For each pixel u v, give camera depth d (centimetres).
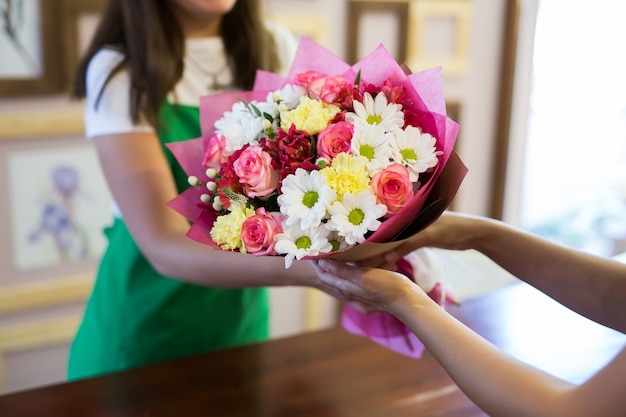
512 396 79
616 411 73
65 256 233
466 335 86
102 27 152
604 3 292
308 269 118
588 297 108
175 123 150
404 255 115
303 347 138
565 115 309
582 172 317
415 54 269
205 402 119
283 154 92
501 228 119
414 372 129
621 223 314
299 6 244
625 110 307
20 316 231
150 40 142
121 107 142
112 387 123
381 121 93
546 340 138
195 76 155
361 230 83
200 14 149
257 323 170
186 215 107
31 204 223
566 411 76
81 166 228
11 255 224
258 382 125
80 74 153
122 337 159
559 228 324
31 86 212
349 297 116
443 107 93
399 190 86
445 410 117
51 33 212
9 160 217
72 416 114
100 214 235
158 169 140
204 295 158
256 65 160
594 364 129
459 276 155
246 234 87
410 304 91
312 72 104
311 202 86
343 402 119
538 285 114
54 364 240
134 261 157
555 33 293
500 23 286
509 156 303
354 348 138
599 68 303
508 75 288
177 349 159
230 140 100
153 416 114
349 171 85
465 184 299
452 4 272
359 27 255
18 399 119
